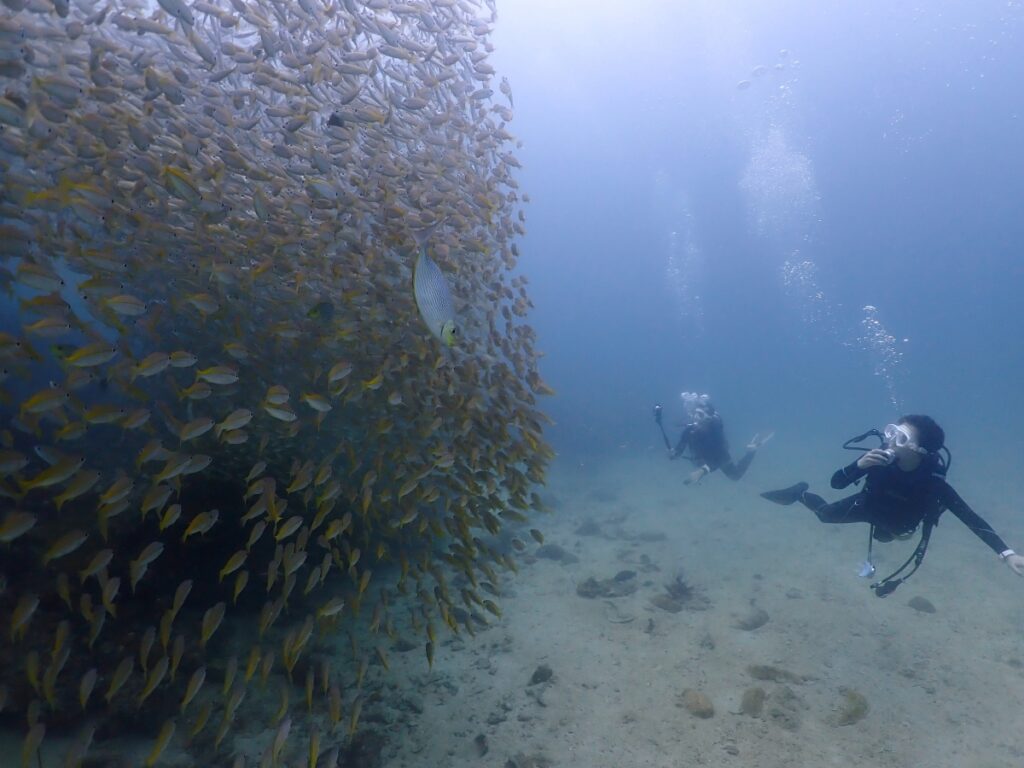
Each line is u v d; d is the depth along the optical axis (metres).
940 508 2.41
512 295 3.08
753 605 3.51
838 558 4.53
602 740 2.18
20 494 1.73
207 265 2.33
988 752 2.14
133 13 2.56
